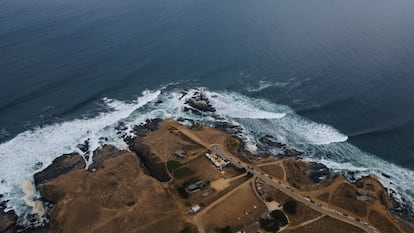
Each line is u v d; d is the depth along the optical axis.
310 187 107.06
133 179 108.75
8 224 99.38
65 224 94.94
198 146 122.00
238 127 135.38
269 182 107.00
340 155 123.69
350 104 148.12
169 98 151.75
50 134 131.38
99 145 126.12
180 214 95.94
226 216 95.31
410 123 136.88
